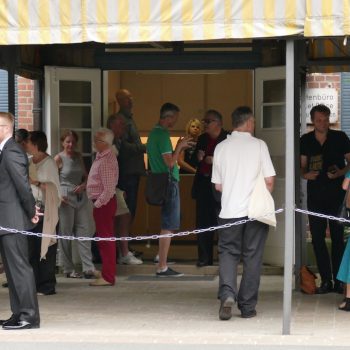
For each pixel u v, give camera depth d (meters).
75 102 17.92
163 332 12.53
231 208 13.15
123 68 17.95
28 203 12.49
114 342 11.89
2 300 15.21
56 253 16.38
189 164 19.77
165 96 21.81
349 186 13.72
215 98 21.77
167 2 12.30
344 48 16.67
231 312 13.63
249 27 12.20
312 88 19.17
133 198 17.70
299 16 12.11
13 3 12.55
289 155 12.27
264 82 17.53
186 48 17.75
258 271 13.39
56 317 13.61
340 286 15.48
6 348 11.62
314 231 15.46
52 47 17.95
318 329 12.69
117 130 17.48
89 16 12.45
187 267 17.59
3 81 19.47
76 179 16.91
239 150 13.22
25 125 19.44
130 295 15.50
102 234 16.20
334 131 15.47
